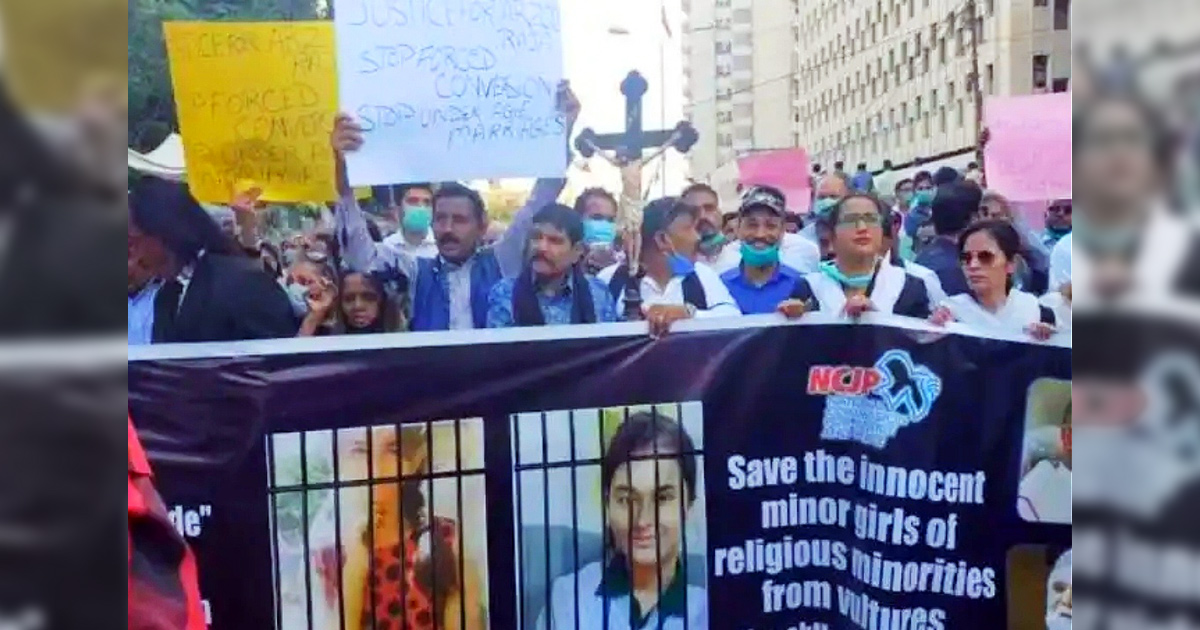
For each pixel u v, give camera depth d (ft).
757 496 6.83
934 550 6.82
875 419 6.82
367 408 6.38
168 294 6.10
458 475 6.51
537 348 6.53
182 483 6.19
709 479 6.77
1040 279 6.62
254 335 6.22
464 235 6.38
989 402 6.71
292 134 6.13
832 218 6.67
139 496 3.53
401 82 6.21
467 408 6.49
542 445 6.59
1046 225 6.57
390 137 6.22
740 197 6.61
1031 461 6.71
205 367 6.18
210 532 6.24
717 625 6.84
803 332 6.77
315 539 6.38
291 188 6.17
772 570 6.89
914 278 6.70
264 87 6.07
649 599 6.77
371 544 6.44
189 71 5.99
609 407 6.64
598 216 6.50
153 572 3.52
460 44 6.26
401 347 6.38
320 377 6.31
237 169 6.09
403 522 6.47
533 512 6.61
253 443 6.26
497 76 6.31
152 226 6.05
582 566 6.68
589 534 6.68
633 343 6.63
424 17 6.21
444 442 6.48
